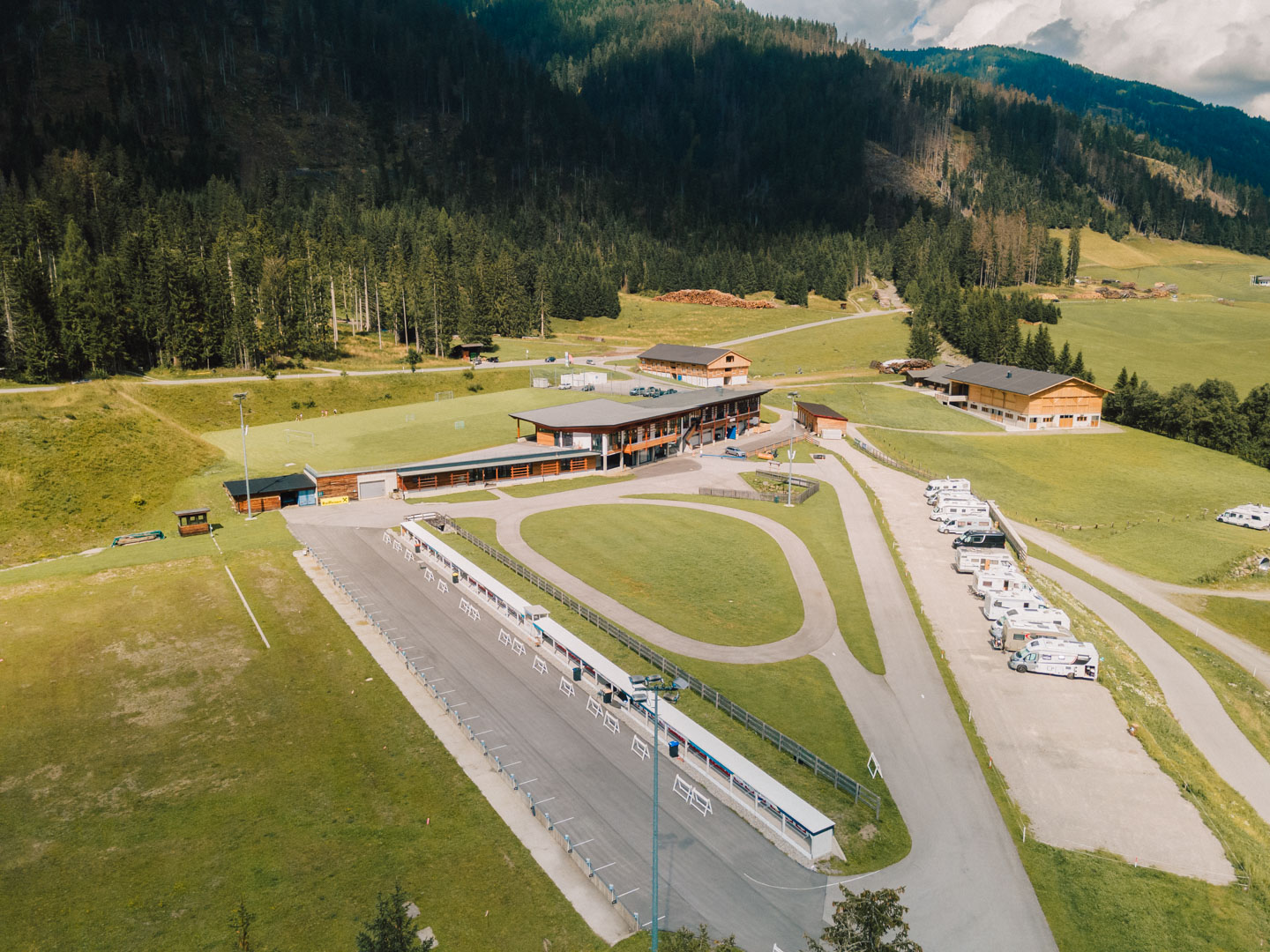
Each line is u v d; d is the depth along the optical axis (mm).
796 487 102250
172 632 59531
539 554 76000
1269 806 47031
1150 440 137500
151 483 93750
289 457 105625
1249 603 80062
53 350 122625
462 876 36688
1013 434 139625
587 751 45781
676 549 77938
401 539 79688
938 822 40531
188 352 141500
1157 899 35594
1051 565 85625
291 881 36875
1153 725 51969
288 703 51250
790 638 60906
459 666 55406
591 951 32219
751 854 37781
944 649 60219
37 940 34219
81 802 42594
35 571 70688
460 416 132500
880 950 26406
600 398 142875
